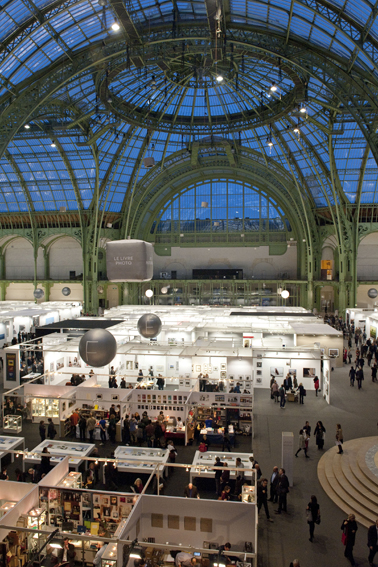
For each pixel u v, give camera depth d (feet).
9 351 86.07
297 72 101.96
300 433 57.57
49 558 36.81
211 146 158.71
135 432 61.67
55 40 85.51
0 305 155.74
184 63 109.19
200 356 81.20
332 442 61.62
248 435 64.44
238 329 101.76
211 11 76.13
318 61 91.30
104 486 50.16
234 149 162.91
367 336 129.80
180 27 93.25
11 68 87.04
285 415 72.95
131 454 52.49
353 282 160.86
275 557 38.09
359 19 73.26
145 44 89.71
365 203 159.02
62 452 52.03
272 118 133.08
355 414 73.10
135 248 45.27
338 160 148.87
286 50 92.32
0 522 35.76
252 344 98.78
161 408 65.16
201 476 47.91
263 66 107.96
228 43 94.32
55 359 88.07
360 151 143.95
